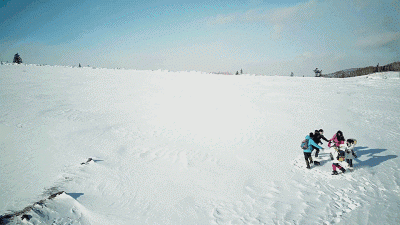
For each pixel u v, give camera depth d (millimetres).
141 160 9273
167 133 12430
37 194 7020
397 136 9930
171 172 8133
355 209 5020
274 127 12328
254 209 5578
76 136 12250
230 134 11750
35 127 13445
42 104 18203
